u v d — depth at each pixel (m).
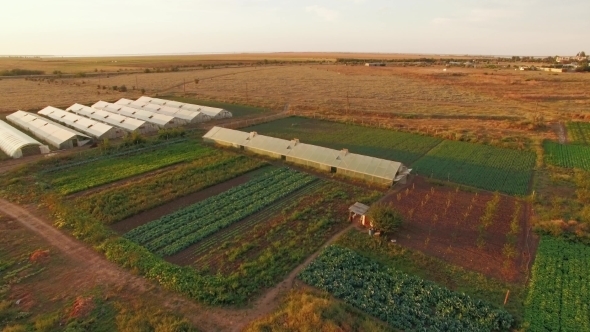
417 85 126.06
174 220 34.44
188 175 45.16
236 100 99.88
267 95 107.50
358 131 66.75
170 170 47.16
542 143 57.59
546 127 67.75
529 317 22.33
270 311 22.84
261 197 39.41
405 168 44.38
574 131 64.62
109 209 36.16
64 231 32.09
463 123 71.69
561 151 54.03
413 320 22.00
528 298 23.91
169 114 78.88
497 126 69.19
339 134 64.81
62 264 27.42
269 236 31.70
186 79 149.00
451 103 93.88
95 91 118.81
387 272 26.64
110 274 26.31
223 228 33.34
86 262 27.73
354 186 42.38
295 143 51.53
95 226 32.16
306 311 21.59
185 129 67.75
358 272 26.45
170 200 38.75
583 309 22.94
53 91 116.75
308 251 29.48
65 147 56.81
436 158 51.66
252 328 20.91
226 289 24.75
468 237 31.34
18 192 39.66
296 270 27.12
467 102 95.38
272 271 26.73
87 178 44.00
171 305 23.19
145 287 24.92
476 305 23.30
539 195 39.50
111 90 121.25
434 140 60.50
